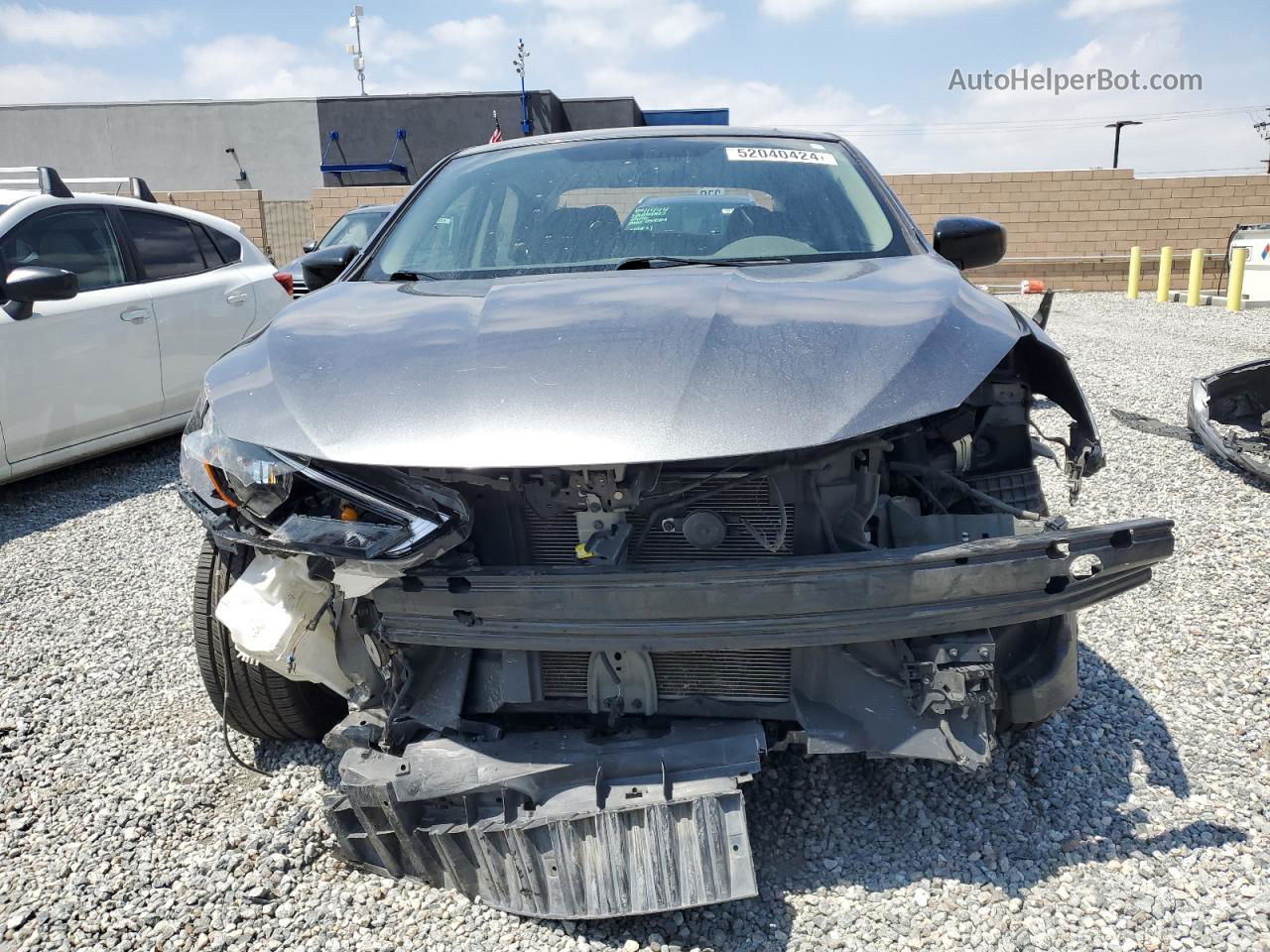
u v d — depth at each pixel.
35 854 2.36
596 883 1.94
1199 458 5.41
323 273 3.17
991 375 2.50
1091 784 2.45
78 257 5.65
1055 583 1.95
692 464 1.98
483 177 3.25
